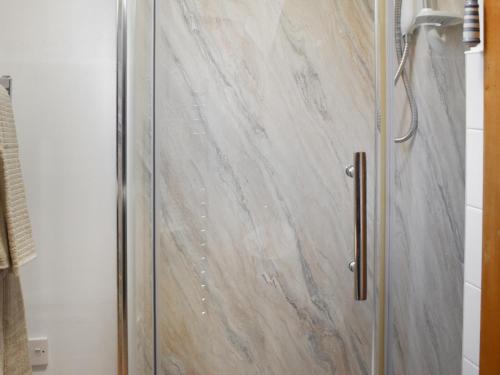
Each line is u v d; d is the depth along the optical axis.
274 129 1.46
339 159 1.45
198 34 1.44
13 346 1.52
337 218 1.46
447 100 1.47
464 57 1.46
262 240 1.47
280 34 1.45
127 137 1.48
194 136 1.45
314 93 1.45
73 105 1.76
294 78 1.45
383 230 1.45
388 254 1.46
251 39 1.44
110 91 1.77
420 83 1.46
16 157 1.53
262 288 1.48
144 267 1.48
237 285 1.48
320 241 1.47
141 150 1.46
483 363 1.23
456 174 1.49
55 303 1.78
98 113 1.77
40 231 1.76
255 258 1.47
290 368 1.49
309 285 1.48
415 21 1.44
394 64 1.44
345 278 1.47
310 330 1.48
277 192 1.46
